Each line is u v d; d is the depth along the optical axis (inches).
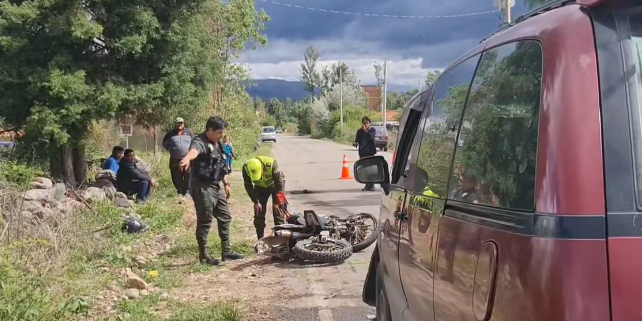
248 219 451.2
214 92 901.2
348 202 536.7
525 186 75.2
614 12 73.9
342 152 1550.2
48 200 333.7
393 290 153.2
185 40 518.0
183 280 276.2
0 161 394.6
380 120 2824.8
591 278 64.7
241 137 1202.6
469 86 108.0
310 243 304.0
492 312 76.5
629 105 69.8
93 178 551.2
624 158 68.0
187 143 532.4
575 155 68.6
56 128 449.1
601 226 66.1
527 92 80.1
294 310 228.4
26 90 456.4
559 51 74.4
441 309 100.8
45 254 256.4
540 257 68.1
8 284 196.9
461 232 92.4
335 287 259.8
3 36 451.5
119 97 475.5
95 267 281.3
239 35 930.7
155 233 378.3
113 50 497.0
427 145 132.4
